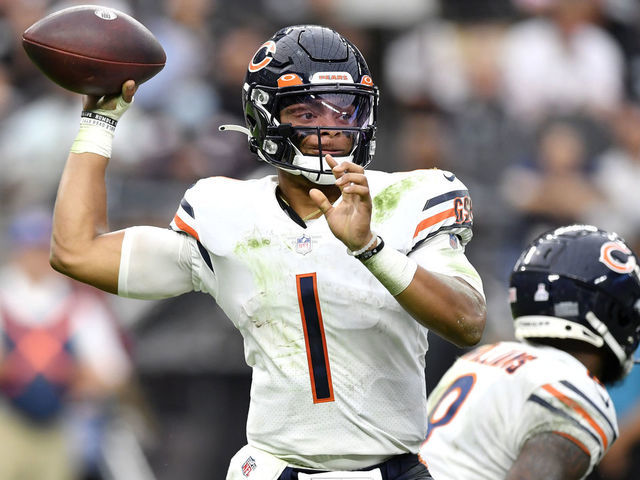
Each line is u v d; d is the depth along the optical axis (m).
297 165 11.44
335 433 11.38
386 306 11.29
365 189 10.31
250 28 33.53
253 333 11.59
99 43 11.97
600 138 32.78
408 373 11.59
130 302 27.30
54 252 11.95
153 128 30.22
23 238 26.09
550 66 34.06
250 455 11.80
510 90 34.03
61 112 30.56
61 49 11.91
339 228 10.40
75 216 11.88
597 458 12.81
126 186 28.91
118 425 26.55
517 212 30.72
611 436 12.92
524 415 12.87
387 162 31.47
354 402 11.34
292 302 11.34
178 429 26.94
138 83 12.29
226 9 33.78
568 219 30.94
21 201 29.19
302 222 11.49
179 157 29.75
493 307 27.59
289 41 11.66
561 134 32.38
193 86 31.62
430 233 11.42
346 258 11.30
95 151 12.13
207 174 29.55
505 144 32.25
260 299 11.45
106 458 26.34
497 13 35.41
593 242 13.66
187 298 27.36
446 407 13.57
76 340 26.09
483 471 13.02
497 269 29.17
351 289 11.24
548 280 13.55
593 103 34.22
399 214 11.41
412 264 10.56
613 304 13.45
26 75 32.75
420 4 33.75
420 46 32.97
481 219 30.31
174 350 26.95
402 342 11.43
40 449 25.86
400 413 11.55
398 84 32.81
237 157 30.22
